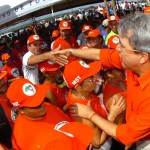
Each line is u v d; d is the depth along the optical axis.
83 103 2.23
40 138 1.38
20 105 1.95
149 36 1.50
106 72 2.50
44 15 10.72
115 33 5.50
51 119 2.10
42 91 2.03
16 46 8.50
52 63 3.08
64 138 1.33
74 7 10.77
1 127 2.40
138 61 1.59
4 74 2.73
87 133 1.46
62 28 5.31
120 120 2.19
